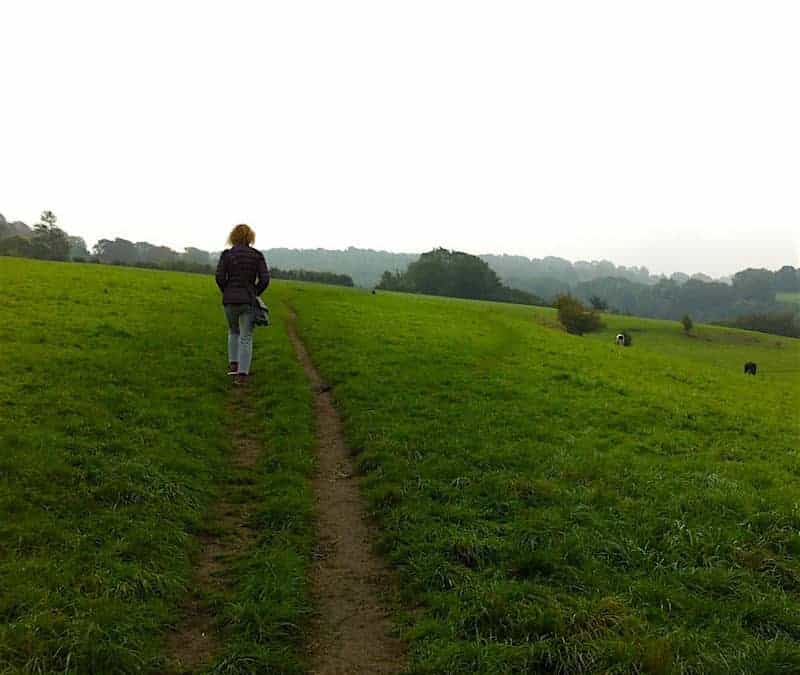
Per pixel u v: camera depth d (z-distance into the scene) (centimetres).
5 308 2075
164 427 1206
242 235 1555
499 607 712
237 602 716
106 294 2714
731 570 862
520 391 1759
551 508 992
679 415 1711
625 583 801
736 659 664
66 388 1313
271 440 1238
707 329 11231
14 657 577
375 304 4009
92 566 732
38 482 899
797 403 2469
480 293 15700
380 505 992
